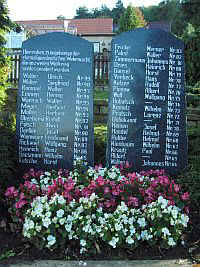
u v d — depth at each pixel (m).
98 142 5.98
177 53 5.32
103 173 4.55
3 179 4.74
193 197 4.36
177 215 3.86
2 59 6.46
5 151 5.03
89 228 3.71
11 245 3.93
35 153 5.32
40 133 5.32
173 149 5.30
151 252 3.85
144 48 5.31
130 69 5.30
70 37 5.33
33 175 4.77
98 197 3.99
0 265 3.55
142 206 4.00
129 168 5.26
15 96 8.05
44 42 5.35
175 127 5.30
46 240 3.74
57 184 4.16
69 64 5.32
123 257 3.75
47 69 5.34
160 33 5.32
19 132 5.34
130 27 33.88
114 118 5.30
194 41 15.12
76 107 5.30
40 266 3.55
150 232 3.80
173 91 5.32
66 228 3.69
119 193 4.09
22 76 5.36
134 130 5.29
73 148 5.29
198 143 5.93
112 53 5.32
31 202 4.03
